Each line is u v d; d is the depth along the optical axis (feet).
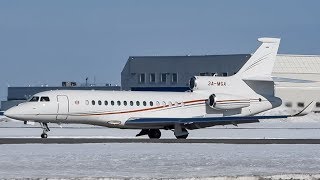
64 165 265.13
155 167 262.88
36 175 233.96
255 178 232.53
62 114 432.66
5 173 239.09
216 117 441.27
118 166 264.52
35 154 300.40
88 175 235.81
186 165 270.26
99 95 444.14
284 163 281.33
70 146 341.00
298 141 401.49
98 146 342.44
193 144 363.56
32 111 426.10
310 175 239.30
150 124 444.55
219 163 278.46
